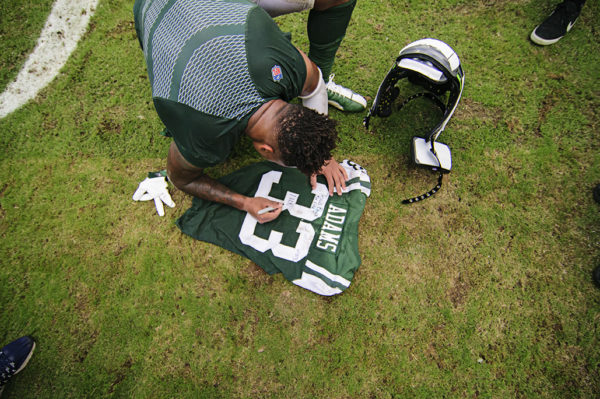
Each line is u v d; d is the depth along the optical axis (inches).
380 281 71.9
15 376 69.5
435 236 73.9
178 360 69.5
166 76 44.4
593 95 79.7
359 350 68.4
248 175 78.8
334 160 73.8
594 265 70.2
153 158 81.4
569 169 75.9
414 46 69.5
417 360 67.5
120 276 74.5
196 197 77.2
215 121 43.8
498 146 78.3
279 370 68.1
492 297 70.1
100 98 85.5
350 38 87.4
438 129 68.4
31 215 78.6
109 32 89.7
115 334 71.4
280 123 42.2
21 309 73.3
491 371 66.5
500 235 73.2
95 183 80.3
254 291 72.4
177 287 73.4
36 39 89.8
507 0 87.4
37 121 84.4
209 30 43.0
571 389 64.8
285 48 46.4
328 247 72.9
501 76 82.6
